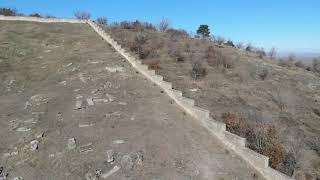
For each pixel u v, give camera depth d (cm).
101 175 1783
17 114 2502
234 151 2075
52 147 2048
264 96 3906
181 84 3681
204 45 5847
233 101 3488
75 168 1852
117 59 3575
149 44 5262
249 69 4775
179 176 1795
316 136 3112
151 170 1823
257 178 1889
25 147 2064
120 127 2203
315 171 2491
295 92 4309
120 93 2728
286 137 2838
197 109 2375
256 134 2447
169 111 2464
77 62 3491
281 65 5909
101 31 4706
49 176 1812
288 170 2248
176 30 6925
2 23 4931
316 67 6944
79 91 2791
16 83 3127
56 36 4525
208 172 1856
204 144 2117
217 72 4425
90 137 2109
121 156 1909
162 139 2083
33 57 3719
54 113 2453
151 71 3012
